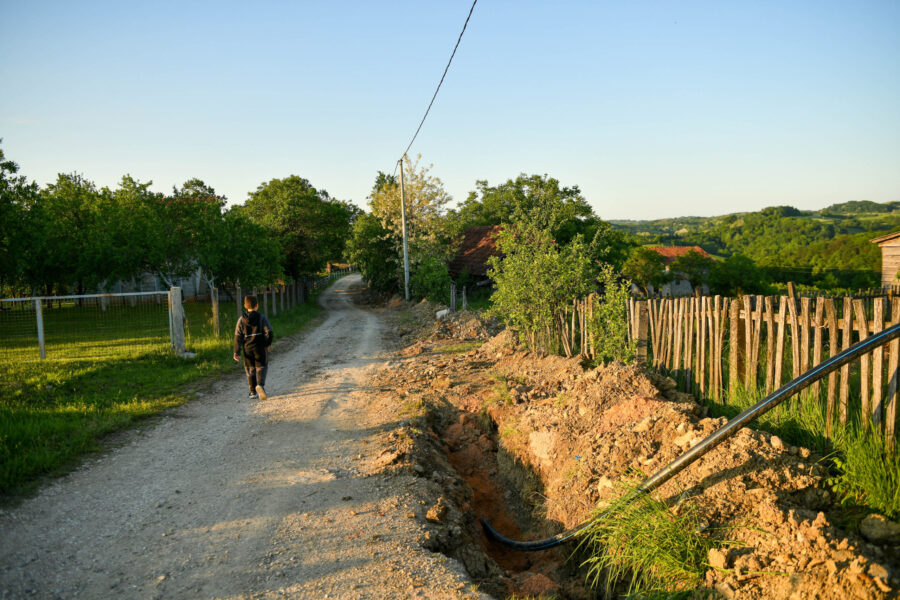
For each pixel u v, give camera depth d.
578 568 4.48
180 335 12.59
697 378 5.96
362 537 4.23
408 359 12.88
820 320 4.46
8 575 3.57
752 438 4.30
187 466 5.85
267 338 8.95
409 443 6.32
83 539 4.17
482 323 16.66
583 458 5.29
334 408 8.42
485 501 6.07
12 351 12.90
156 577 3.66
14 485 5.06
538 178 42.53
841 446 4.16
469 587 3.59
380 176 52.34
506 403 7.62
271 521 4.52
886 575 2.85
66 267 24.92
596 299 8.50
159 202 25.06
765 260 59.78
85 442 6.34
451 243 36.97
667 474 4.09
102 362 11.31
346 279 81.00
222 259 25.00
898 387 3.87
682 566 3.58
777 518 3.55
